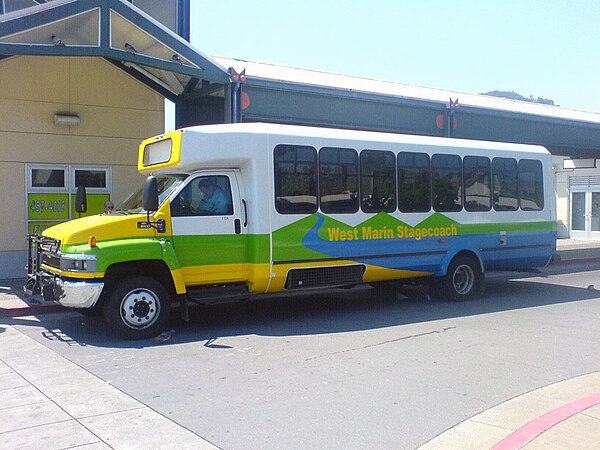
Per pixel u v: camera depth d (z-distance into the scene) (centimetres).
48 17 1121
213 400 632
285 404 620
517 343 880
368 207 1102
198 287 964
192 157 945
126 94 1580
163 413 595
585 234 2883
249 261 988
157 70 1499
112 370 745
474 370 741
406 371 735
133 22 1197
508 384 686
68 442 524
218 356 806
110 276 898
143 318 906
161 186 976
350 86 1623
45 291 910
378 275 1120
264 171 987
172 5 1670
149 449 510
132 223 905
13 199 1448
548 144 2073
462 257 1244
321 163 1049
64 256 880
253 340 898
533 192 1347
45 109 1481
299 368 748
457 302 1238
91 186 1543
